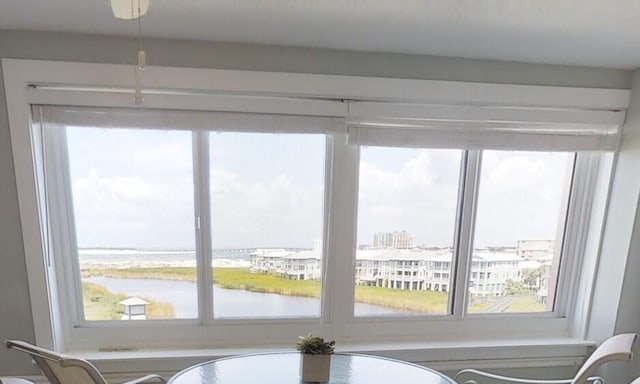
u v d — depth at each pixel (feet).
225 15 5.91
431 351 8.52
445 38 6.69
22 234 7.11
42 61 6.68
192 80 7.07
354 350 8.37
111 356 7.85
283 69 7.31
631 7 5.40
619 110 8.16
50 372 5.82
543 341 8.97
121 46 6.86
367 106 7.61
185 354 8.02
